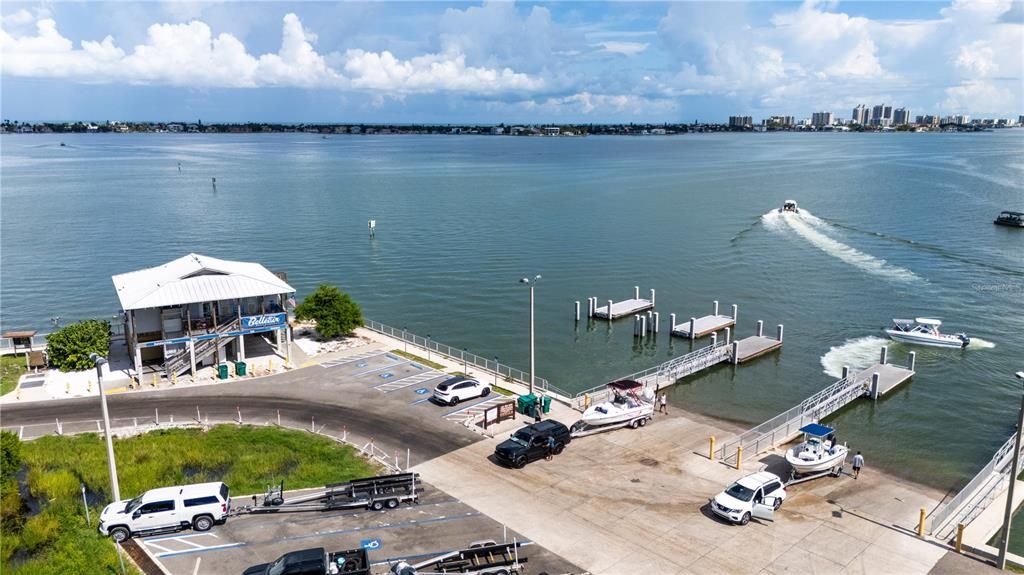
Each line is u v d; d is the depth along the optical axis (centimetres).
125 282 6019
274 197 19250
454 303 8888
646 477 3869
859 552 3142
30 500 3697
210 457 4100
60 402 5006
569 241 12681
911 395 5825
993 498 3747
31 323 8244
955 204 16275
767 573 2966
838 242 12225
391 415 4747
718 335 7612
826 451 4062
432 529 3300
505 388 5303
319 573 2769
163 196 19612
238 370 5550
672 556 3091
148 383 5384
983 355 6831
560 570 2962
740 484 3503
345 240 12962
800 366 6562
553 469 3956
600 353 7081
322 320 6519
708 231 13475
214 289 5562
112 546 3169
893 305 8594
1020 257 10912
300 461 4053
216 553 3105
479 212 16188
